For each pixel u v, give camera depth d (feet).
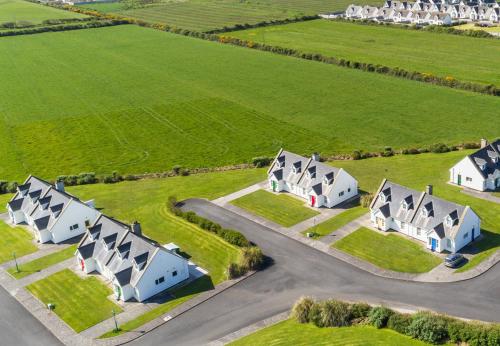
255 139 429.79
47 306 240.12
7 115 500.74
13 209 313.12
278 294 240.53
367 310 218.18
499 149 336.70
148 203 331.77
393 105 491.72
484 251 262.47
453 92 519.60
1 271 269.23
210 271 260.01
